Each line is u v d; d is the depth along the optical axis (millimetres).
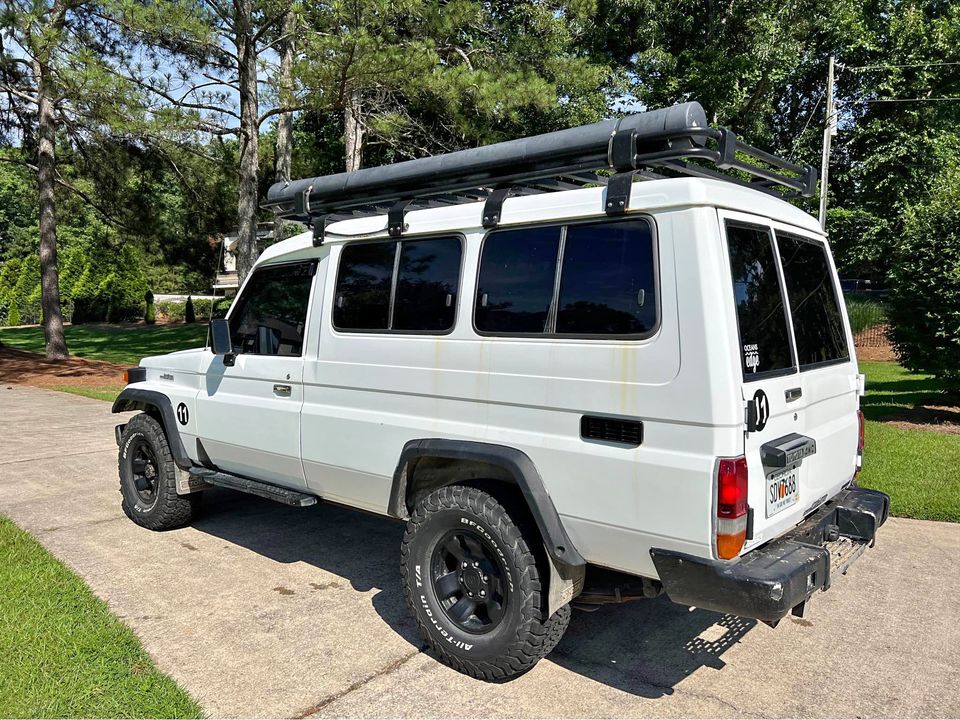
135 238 22500
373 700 3277
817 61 22703
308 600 4352
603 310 3141
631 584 3391
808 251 3742
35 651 3598
